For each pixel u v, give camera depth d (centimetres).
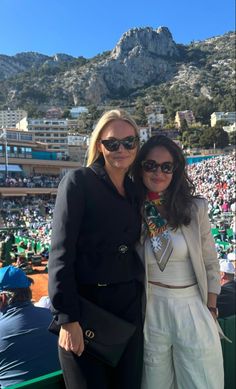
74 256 243
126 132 271
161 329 295
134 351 270
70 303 234
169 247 296
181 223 297
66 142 12381
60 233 242
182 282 300
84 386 246
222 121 15550
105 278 254
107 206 254
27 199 7231
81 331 239
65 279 235
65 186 250
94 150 284
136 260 285
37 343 338
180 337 291
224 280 586
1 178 7350
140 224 283
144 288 293
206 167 6284
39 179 8144
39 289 1638
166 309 295
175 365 300
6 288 356
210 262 317
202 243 314
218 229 1978
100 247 254
